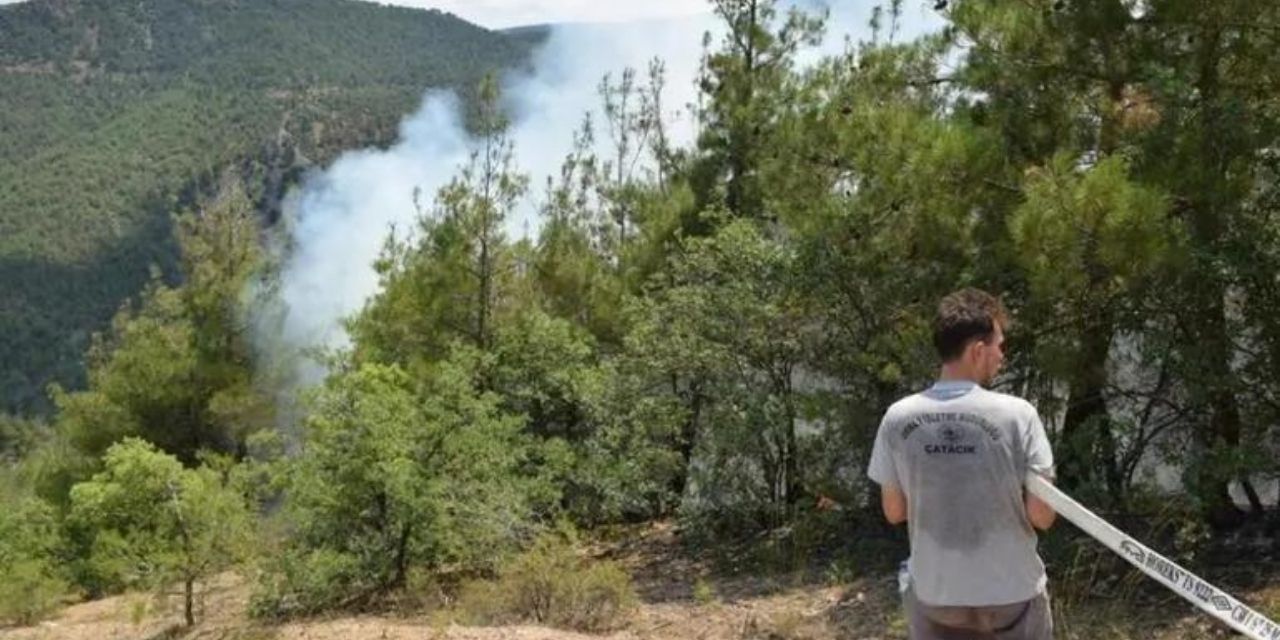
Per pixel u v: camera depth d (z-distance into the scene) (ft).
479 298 61.52
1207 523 30.45
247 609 41.68
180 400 86.79
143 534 43.01
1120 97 30.89
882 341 36.70
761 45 56.70
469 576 41.88
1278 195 28.96
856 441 38.63
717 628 28.89
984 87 32.99
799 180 39.93
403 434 42.19
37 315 489.67
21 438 236.22
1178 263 26.96
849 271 37.24
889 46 36.91
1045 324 31.60
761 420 40.27
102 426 86.58
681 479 49.47
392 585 41.93
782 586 33.47
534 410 54.19
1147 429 32.40
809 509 39.99
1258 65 29.32
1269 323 29.19
